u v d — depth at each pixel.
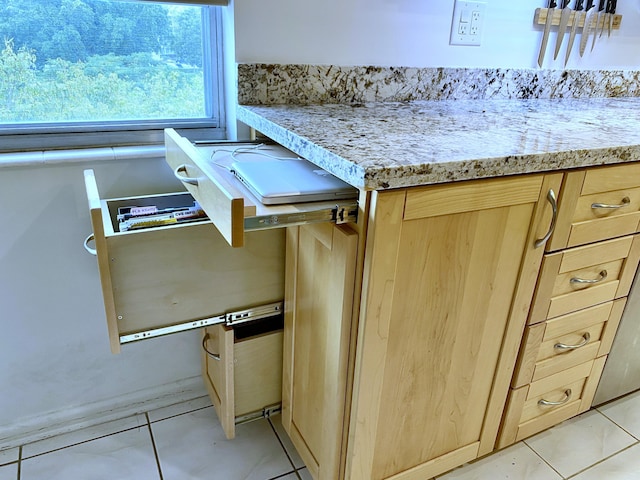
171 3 1.09
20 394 1.28
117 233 0.94
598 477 1.27
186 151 0.92
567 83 1.63
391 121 1.11
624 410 1.51
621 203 1.07
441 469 1.19
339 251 0.85
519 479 1.26
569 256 1.06
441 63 1.42
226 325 1.14
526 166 0.86
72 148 1.18
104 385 1.37
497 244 0.94
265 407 1.32
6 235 1.12
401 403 1.02
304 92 1.27
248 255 1.08
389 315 0.89
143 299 1.01
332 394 0.99
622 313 1.28
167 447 1.32
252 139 1.26
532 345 1.14
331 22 1.23
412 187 0.79
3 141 1.12
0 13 1.03
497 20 1.43
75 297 1.25
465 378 1.09
